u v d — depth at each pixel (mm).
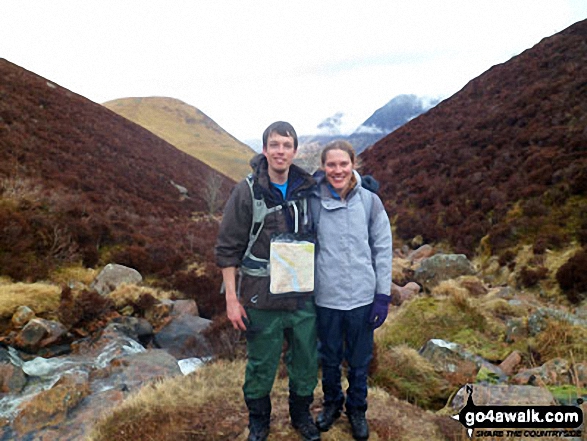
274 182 2355
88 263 9391
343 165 2342
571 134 12633
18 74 25000
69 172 16281
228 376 3928
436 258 9391
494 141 15711
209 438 2781
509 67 22750
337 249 2396
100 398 4031
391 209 16203
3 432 3541
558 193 10297
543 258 8570
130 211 15789
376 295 2430
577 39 19859
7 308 6223
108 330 6547
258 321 2361
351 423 2666
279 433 2732
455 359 4504
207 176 33688
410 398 4137
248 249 2338
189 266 10664
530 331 5137
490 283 8930
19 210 9508
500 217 11195
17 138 16562
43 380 5137
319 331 2525
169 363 5180
